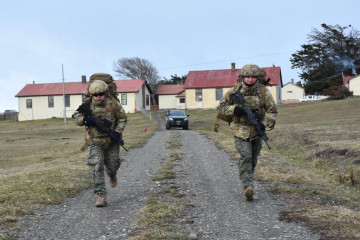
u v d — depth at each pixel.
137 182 7.55
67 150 15.88
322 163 9.82
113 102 5.78
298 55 72.31
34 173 8.42
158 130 27.19
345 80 64.06
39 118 56.50
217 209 5.28
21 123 52.47
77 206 5.71
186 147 13.94
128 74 75.50
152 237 4.11
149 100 64.06
